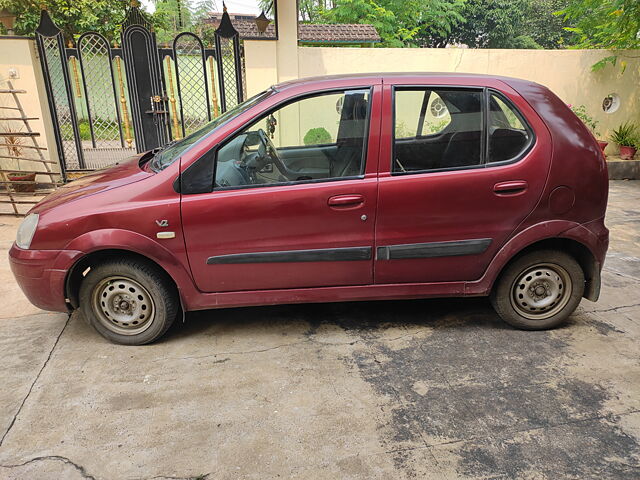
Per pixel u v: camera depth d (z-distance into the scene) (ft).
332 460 7.04
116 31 47.91
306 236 9.52
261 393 8.57
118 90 25.29
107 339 10.18
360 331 10.75
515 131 9.68
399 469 6.87
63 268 9.37
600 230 10.08
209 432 7.61
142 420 7.87
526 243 9.81
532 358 9.64
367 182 9.43
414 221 9.60
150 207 9.21
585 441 7.38
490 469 6.86
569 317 11.37
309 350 9.96
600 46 30.91
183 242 9.35
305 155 9.78
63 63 22.44
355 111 9.62
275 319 11.31
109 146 25.58
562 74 27.81
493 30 90.84
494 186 9.54
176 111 24.59
